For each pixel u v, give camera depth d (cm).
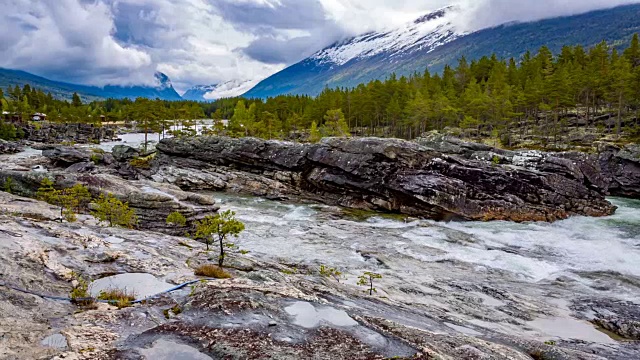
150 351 856
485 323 1670
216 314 1034
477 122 8362
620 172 5975
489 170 4309
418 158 4478
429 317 1520
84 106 15500
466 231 3634
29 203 2648
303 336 970
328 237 3219
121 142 12031
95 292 1196
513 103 8550
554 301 2066
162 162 6191
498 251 2959
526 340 1353
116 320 998
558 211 4150
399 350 938
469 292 2120
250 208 4394
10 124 10988
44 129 12119
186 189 5581
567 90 7712
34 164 6569
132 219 2730
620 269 2591
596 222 3988
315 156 4953
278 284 1424
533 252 2969
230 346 882
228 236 3077
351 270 2383
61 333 886
